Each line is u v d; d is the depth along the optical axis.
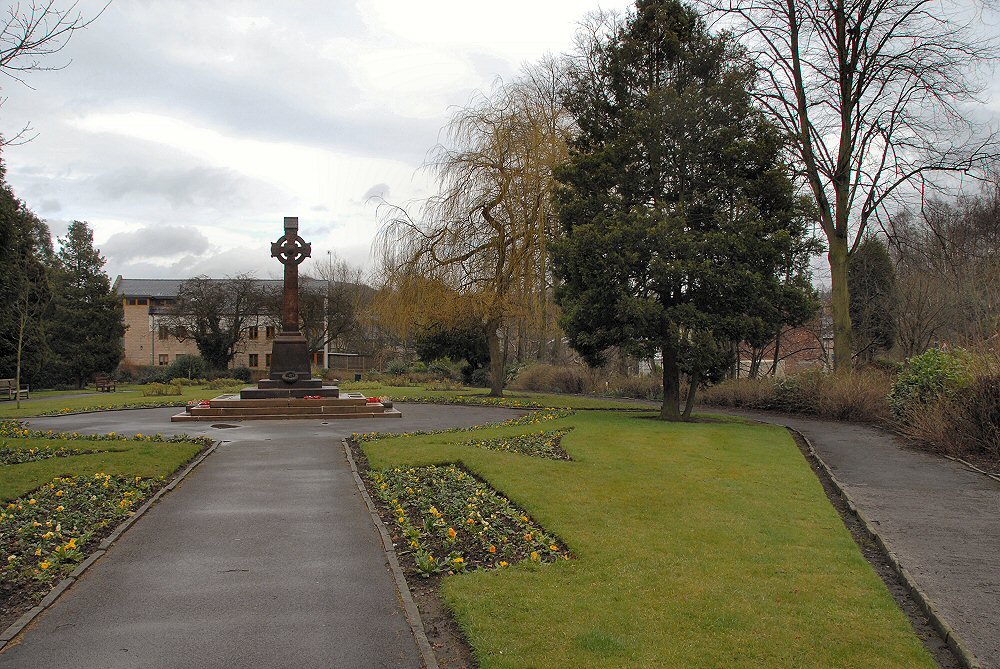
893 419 18.78
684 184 20.33
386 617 5.73
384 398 27.34
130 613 5.79
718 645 5.01
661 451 13.80
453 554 7.15
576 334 21.11
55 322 54.91
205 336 61.47
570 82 25.12
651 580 6.31
